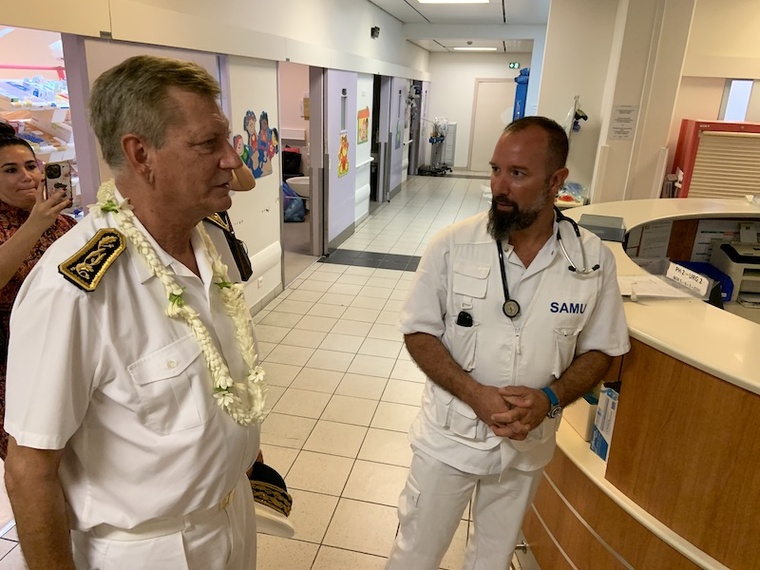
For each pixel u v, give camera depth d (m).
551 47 4.93
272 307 4.53
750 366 1.26
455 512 1.59
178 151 0.88
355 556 2.12
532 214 1.34
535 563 2.04
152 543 0.98
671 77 4.11
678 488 1.41
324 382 3.39
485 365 1.44
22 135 3.26
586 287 1.41
